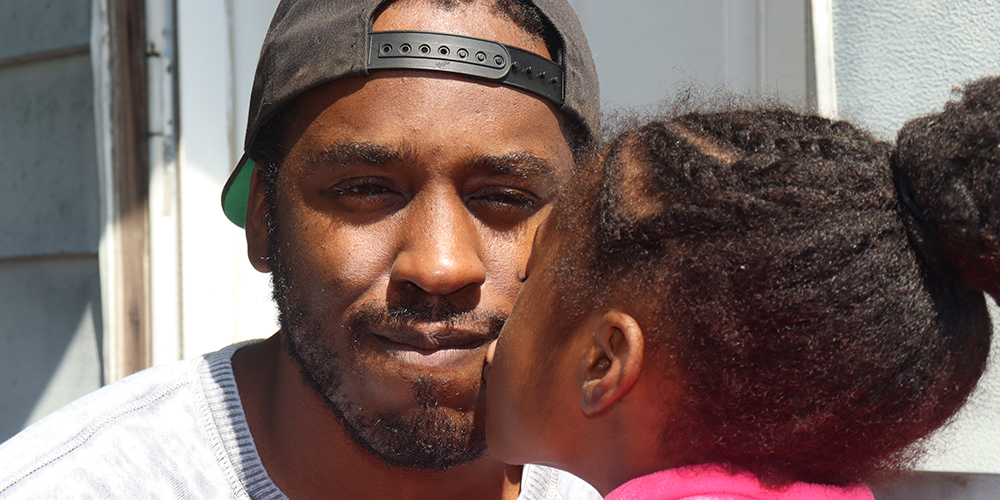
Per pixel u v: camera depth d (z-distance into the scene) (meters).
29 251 2.06
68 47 1.96
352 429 0.84
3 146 2.08
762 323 0.61
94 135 1.96
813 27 1.47
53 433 0.87
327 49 0.81
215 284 1.96
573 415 0.75
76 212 1.98
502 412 0.80
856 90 1.47
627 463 0.72
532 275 0.79
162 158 1.91
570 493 1.02
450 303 0.80
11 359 2.11
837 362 0.61
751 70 1.61
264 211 0.96
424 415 0.81
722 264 0.62
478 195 0.83
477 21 0.83
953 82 1.39
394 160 0.79
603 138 0.89
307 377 0.86
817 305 0.60
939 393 0.64
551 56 0.90
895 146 0.67
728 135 0.68
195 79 1.93
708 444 0.66
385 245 0.81
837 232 0.60
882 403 0.63
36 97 2.03
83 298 2.00
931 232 0.61
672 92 1.70
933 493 1.42
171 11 1.91
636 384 0.69
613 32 1.78
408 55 0.80
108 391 0.95
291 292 0.86
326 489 0.89
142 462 0.85
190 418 0.89
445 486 0.90
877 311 0.60
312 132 0.83
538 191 0.85
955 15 1.39
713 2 1.66
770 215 0.61
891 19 1.44
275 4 2.03
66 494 0.80
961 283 0.63
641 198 0.68
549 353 0.75
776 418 0.63
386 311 0.80
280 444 0.91
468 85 0.80
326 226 0.83
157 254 1.91
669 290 0.65
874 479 0.73
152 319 1.91
